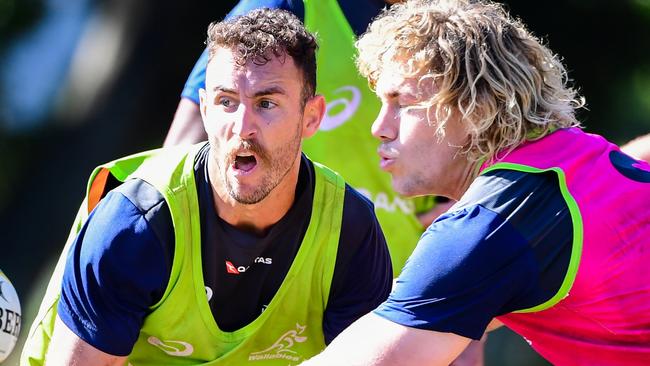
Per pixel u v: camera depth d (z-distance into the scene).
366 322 9.64
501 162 9.80
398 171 10.31
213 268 10.72
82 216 11.54
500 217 9.38
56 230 27.59
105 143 27.03
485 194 9.56
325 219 10.98
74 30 28.11
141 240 10.28
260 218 10.59
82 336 10.31
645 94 27.45
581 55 26.97
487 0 11.50
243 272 10.84
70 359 10.34
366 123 13.58
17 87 28.28
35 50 28.48
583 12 26.47
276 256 10.88
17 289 27.42
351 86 13.55
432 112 9.97
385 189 13.85
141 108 26.80
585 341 9.80
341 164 13.66
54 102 27.73
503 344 25.97
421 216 14.31
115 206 10.41
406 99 10.06
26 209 27.73
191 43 26.39
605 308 9.61
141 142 27.08
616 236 9.54
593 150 10.04
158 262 10.38
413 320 9.41
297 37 10.38
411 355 9.42
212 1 26.11
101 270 10.22
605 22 26.61
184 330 10.88
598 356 9.82
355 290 11.29
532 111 10.02
